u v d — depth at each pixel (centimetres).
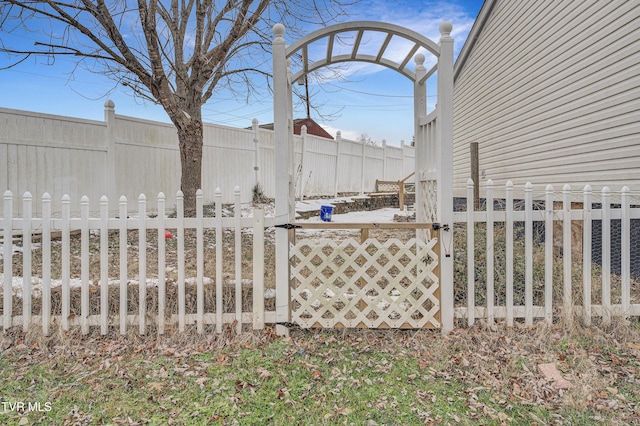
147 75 557
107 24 511
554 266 350
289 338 289
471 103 903
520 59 671
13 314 297
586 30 499
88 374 240
